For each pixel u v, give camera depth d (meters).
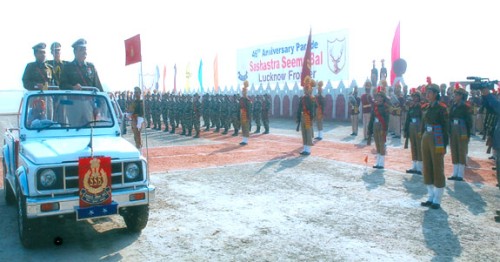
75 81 7.33
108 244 5.71
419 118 10.20
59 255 5.33
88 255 5.32
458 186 9.10
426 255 5.25
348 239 5.86
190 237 5.98
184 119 21.19
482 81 8.34
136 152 5.73
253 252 5.40
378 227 6.36
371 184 9.29
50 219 5.59
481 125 18.77
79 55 7.36
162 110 24.08
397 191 8.63
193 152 14.67
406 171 10.49
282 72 32.84
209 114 23.69
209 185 9.35
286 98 32.09
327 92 28.70
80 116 6.69
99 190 5.28
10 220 6.85
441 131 7.31
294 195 8.37
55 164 5.14
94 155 5.33
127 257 5.25
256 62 35.50
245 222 6.66
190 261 5.11
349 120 27.09
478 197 8.14
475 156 13.19
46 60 7.59
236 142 17.81
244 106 16.75
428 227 6.36
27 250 5.50
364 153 13.91
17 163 6.21
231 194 8.49
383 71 24.97
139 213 5.87
